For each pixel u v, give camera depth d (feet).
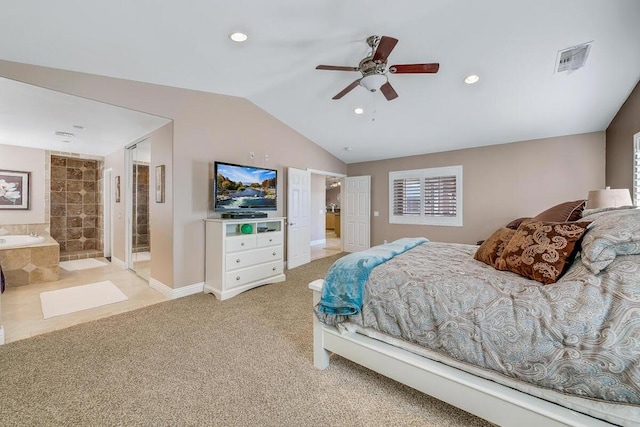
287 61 9.83
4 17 6.36
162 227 11.75
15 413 4.98
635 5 7.10
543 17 7.68
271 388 5.72
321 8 7.15
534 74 10.07
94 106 9.68
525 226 5.79
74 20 6.69
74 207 19.62
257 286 12.75
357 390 5.67
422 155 18.88
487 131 14.75
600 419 3.45
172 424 4.78
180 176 11.31
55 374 6.12
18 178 15.56
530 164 15.25
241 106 13.64
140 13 6.70
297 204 17.11
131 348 7.26
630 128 10.80
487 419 4.19
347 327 5.73
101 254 19.29
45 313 9.55
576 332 3.57
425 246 9.03
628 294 3.53
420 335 4.85
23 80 7.98
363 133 16.70
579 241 4.77
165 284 11.60
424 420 4.89
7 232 15.14
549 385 3.69
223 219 11.73
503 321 4.09
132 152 15.46
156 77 10.10
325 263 18.11
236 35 8.03
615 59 9.06
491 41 8.69
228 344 7.51
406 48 9.02
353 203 22.06
